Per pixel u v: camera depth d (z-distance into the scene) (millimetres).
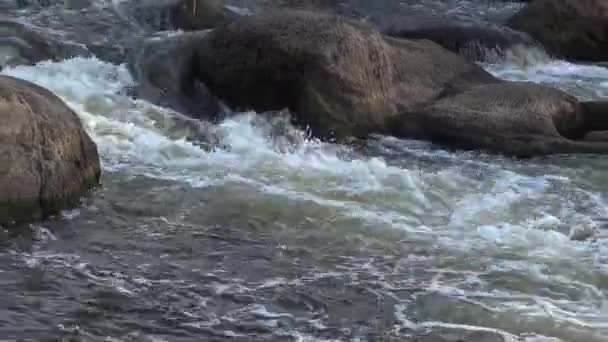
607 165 18750
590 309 12680
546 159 19078
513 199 16641
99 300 12234
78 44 23344
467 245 14547
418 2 31781
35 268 12992
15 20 24266
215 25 26156
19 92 15281
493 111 20031
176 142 18266
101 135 18234
